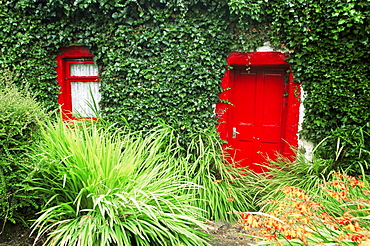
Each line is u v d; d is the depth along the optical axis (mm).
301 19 3891
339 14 3736
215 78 4352
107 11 4438
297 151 3898
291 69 4160
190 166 3783
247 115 4695
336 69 3865
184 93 4383
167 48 4430
